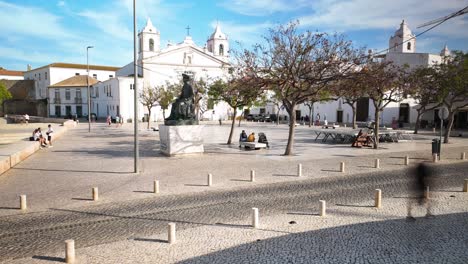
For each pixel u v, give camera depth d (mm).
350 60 16500
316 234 6828
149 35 58344
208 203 9102
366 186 10844
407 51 49688
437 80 22828
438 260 5684
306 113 60750
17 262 5734
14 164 15062
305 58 16297
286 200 9297
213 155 17844
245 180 11852
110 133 33281
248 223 7516
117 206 8930
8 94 56656
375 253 5953
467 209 8375
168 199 9547
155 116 57656
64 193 10258
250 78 17234
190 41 61000
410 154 18016
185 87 18156
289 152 17750
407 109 47469
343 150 19953
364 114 51656
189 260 5762
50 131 22812
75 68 74125
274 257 5836
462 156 16047
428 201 9062
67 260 5684
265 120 59156
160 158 16953
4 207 8906
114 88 57406
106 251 6141
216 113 62750
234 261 5707
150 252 6086
